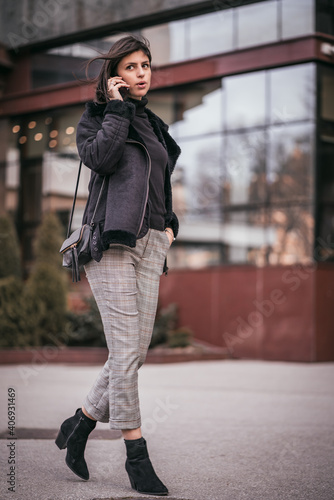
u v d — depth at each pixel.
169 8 13.20
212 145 13.08
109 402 2.73
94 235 2.73
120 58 2.87
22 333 10.92
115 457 3.39
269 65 12.34
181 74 13.20
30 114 15.63
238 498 2.62
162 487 2.65
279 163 12.36
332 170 12.23
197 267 13.14
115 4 13.84
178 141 13.46
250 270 12.44
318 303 11.80
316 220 11.95
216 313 12.73
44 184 15.76
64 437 2.88
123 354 2.71
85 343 12.05
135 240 2.68
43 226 13.16
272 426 4.45
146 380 7.82
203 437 4.01
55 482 2.83
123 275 2.74
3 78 15.72
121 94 2.92
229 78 12.87
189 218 13.30
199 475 3.02
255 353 12.22
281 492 2.73
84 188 15.20
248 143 12.70
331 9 12.10
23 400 5.67
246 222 12.66
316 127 12.02
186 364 10.95
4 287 10.90
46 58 15.10
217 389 6.86
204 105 13.17
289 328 11.93
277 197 12.37
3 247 12.33
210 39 13.00
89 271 2.81
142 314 2.84
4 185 16.25
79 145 2.81
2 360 10.20
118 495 2.61
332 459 3.41
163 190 2.94
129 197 2.73
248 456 3.46
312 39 11.94
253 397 6.14
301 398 6.09
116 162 2.73
